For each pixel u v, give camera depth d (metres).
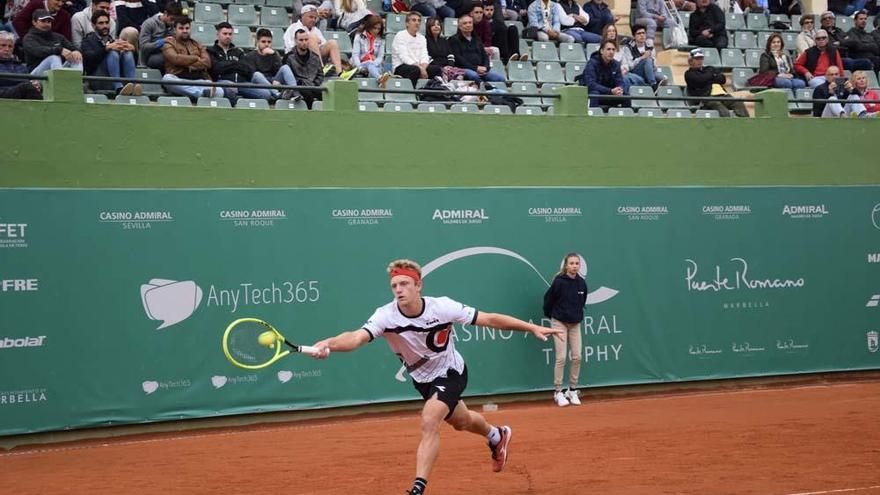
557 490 9.18
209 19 19.31
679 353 16.89
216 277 14.18
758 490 9.02
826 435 12.05
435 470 10.31
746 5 26.28
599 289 16.44
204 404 14.02
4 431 12.94
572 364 15.80
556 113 16.75
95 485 10.17
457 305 8.28
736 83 22.69
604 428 13.05
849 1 26.69
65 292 13.38
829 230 18.03
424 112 15.66
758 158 17.78
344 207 14.98
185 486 9.94
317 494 9.34
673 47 23.48
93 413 13.41
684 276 17.02
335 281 14.84
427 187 15.57
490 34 19.98
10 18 17.23
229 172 14.47
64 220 13.43
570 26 22.36
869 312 18.20
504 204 15.95
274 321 14.45
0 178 13.22
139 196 13.84
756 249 17.52
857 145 18.45
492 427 8.95
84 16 16.22
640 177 16.97
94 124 13.77
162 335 13.84
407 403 15.38
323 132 15.02
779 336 17.58
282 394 14.46
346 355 14.88
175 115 14.20
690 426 13.04
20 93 14.26
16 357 13.07
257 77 16.19
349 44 19.45
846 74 22.91
